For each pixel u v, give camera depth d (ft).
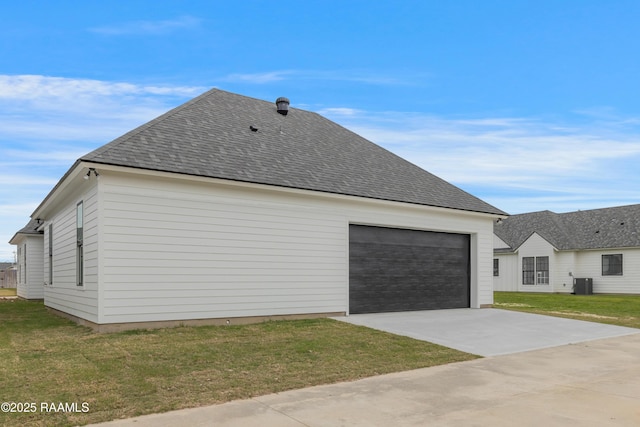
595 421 15.67
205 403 17.24
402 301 47.14
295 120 53.98
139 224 32.09
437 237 50.67
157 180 32.96
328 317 40.75
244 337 30.37
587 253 97.30
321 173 43.14
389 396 18.71
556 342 32.96
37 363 22.61
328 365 23.88
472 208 51.55
